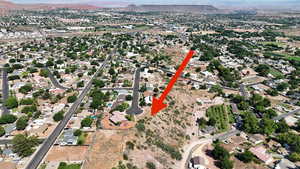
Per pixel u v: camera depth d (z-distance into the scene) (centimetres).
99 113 14562
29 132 12238
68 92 17875
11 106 14825
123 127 12431
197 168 10775
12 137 11838
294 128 14762
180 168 10900
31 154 10500
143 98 16588
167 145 12162
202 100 18275
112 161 9731
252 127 13938
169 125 14000
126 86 19675
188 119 15438
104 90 18812
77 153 10500
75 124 13150
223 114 16300
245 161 11375
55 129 12712
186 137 13450
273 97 19750
